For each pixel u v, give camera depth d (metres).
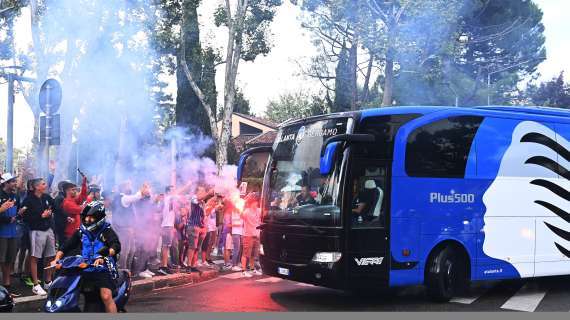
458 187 9.54
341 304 9.14
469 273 9.61
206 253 12.99
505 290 10.91
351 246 8.50
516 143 10.36
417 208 9.06
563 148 10.98
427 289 9.29
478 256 9.66
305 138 9.48
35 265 8.89
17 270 11.05
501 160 10.12
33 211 8.92
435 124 9.47
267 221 9.70
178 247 11.78
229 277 12.00
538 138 10.64
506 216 10.04
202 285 10.95
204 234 12.03
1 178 9.09
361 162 8.70
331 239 8.49
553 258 10.53
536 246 10.35
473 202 9.69
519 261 10.11
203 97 23.44
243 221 12.13
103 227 6.49
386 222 8.78
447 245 9.44
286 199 9.45
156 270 11.40
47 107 10.16
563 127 11.09
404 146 9.05
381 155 8.87
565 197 10.81
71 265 6.23
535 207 10.42
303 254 8.88
